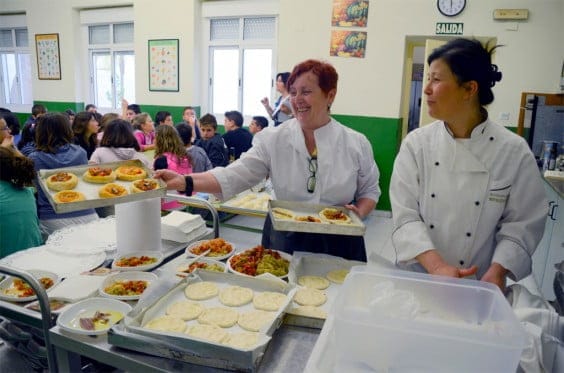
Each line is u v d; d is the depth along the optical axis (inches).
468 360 31.0
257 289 52.5
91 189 60.6
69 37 272.4
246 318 46.2
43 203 105.3
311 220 58.5
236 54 235.3
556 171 130.0
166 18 236.7
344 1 189.9
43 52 284.2
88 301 51.0
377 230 178.5
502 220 52.3
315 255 60.9
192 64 235.6
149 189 59.6
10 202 81.4
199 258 64.2
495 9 171.0
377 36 188.7
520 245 48.5
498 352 30.2
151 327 43.4
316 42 197.8
